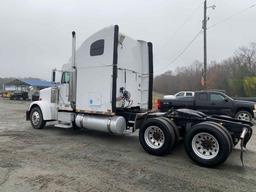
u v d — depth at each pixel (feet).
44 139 25.99
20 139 25.75
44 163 17.75
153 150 20.59
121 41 26.40
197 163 18.48
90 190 13.42
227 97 43.11
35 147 22.43
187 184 14.69
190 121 21.06
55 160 18.56
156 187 14.11
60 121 29.43
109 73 24.44
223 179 15.65
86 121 26.11
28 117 33.40
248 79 134.82
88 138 26.94
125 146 23.71
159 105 46.96
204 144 18.29
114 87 24.11
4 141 24.70
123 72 26.71
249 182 15.23
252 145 25.70
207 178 15.76
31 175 15.34
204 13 75.20
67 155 20.03
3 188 13.38
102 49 24.98
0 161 17.97
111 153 21.04
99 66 25.21
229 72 148.25
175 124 21.36
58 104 29.81
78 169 16.67
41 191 13.12
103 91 24.89
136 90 28.84
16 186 13.67
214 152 17.94
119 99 26.09
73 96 27.55
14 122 38.93
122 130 24.64
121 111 26.22
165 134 20.10
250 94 132.36
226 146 17.38
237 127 19.61
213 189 14.06
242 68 147.33
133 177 15.53
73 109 27.66
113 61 24.09
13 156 19.33
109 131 24.62
